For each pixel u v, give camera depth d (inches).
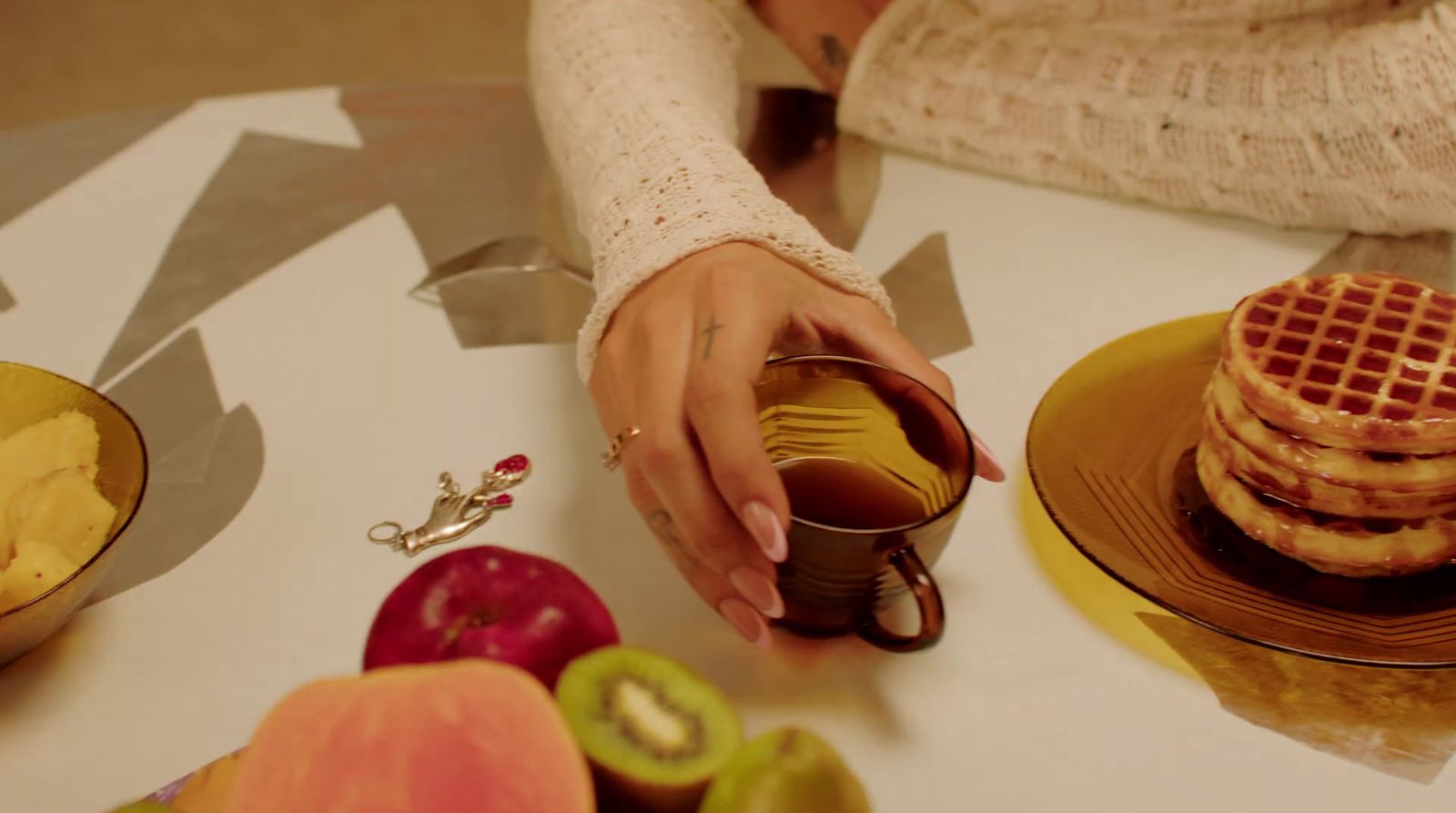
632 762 19.5
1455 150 32.4
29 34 106.7
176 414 30.1
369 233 35.4
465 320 32.4
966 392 30.0
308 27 107.2
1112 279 33.3
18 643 24.0
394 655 21.5
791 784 19.0
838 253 28.3
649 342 25.6
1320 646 23.4
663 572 26.3
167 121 39.9
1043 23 37.0
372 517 27.6
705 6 39.0
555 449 28.9
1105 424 27.8
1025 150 36.5
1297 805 22.8
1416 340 25.9
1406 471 24.5
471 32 106.0
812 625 24.7
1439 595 24.8
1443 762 23.3
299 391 30.6
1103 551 25.0
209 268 34.4
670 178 30.0
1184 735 23.7
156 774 23.5
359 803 18.8
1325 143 33.5
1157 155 35.2
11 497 24.9
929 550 23.4
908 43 37.5
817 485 24.3
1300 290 27.4
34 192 37.1
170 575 26.5
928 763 23.3
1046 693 24.3
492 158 38.1
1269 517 25.3
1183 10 35.5
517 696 19.5
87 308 33.2
